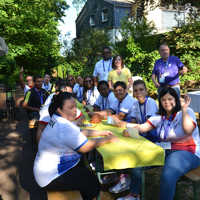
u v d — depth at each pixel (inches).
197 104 184.7
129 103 153.5
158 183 131.4
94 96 243.1
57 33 753.6
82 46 765.9
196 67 425.1
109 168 88.4
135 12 529.0
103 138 102.9
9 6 541.6
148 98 136.3
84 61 749.3
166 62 190.5
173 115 106.3
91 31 754.2
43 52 680.4
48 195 89.6
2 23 541.6
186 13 485.1
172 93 104.3
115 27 855.1
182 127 101.7
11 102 332.8
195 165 100.4
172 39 449.1
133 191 109.3
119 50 492.1
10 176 148.8
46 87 319.6
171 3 503.5
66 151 90.9
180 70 190.2
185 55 433.1
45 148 90.7
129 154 89.9
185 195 115.3
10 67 558.9
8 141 225.9
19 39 600.4
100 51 719.1
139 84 134.0
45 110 140.9
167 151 106.2
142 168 107.9
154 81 200.5
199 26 427.2
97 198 102.0
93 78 248.8
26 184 137.8
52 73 809.5
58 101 93.9
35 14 594.9
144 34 475.5
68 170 91.6
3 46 233.3
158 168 150.9
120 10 863.7
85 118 159.0
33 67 738.8
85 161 149.4
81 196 89.4
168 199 92.8
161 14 710.5
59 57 801.6
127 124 129.3
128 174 129.0
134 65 464.4
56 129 89.7
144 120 136.8
